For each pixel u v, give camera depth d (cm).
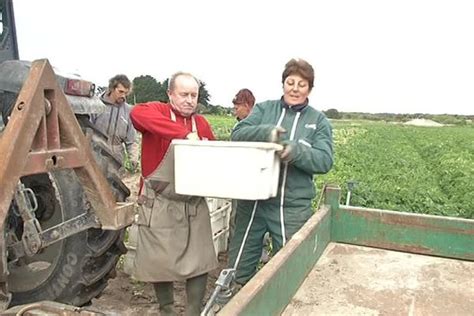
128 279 520
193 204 371
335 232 353
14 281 382
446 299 262
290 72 368
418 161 2323
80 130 264
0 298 304
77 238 366
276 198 375
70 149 258
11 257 323
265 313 201
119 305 463
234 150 300
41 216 369
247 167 300
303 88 368
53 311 264
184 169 312
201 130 382
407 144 3628
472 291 273
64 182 352
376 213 342
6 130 228
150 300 477
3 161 223
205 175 308
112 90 688
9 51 448
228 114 7025
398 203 1099
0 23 435
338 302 254
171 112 370
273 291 211
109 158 390
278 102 384
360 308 248
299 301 252
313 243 292
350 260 316
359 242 347
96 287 398
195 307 382
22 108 230
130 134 722
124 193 400
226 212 607
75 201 351
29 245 301
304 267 273
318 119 373
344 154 2280
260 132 339
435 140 3972
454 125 10294
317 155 350
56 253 372
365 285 277
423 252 332
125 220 299
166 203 363
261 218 388
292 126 371
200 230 375
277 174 333
